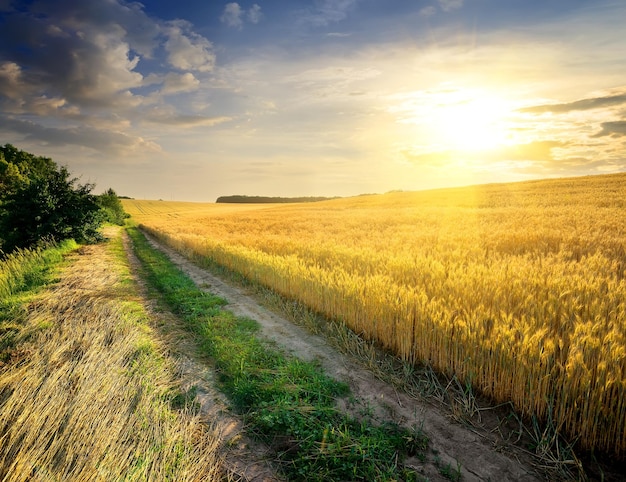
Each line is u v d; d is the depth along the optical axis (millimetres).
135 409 4289
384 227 22641
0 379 4691
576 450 3705
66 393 4375
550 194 36969
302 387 4949
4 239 20062
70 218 22422
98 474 3123
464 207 35094
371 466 3463
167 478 3223
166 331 7555
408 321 5457
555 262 9234
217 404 4762
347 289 6996
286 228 27906
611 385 3590
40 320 7477
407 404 4598
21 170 58281
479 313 4988
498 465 3527
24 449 3352
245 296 10352
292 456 3766
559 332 4758
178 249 22484
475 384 4738
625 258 9781
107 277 12594
